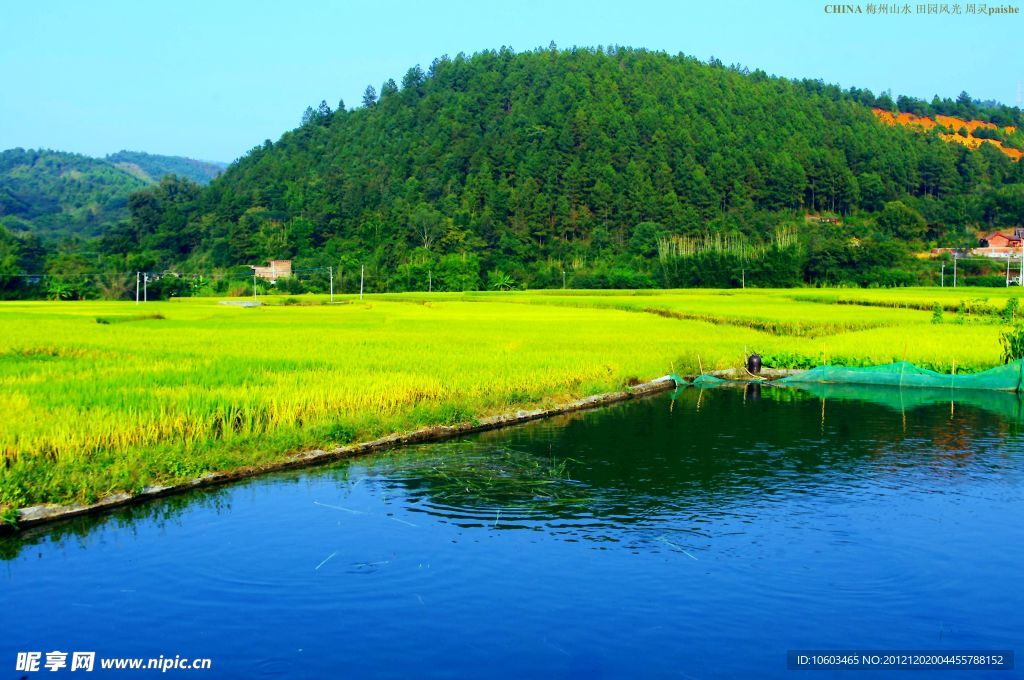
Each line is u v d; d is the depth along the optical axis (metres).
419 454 22.88
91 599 13.98
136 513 17.84
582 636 12.81
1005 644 12.54
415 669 11.97
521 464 21.89
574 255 159.75
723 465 22.06
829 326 54.59
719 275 134.50
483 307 87.38
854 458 22.92
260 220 182.00
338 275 140.50
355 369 31.11
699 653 12.32
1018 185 194.12
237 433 22.22
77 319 63.03
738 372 41.19
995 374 36.78
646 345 44.47
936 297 82.81
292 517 17.64
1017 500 18.97
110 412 21.44
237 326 56.88
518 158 195.88
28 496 17.41
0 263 120.12
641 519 17.58
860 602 13.84
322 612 13.54
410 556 15.60
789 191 191.88
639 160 191.38
